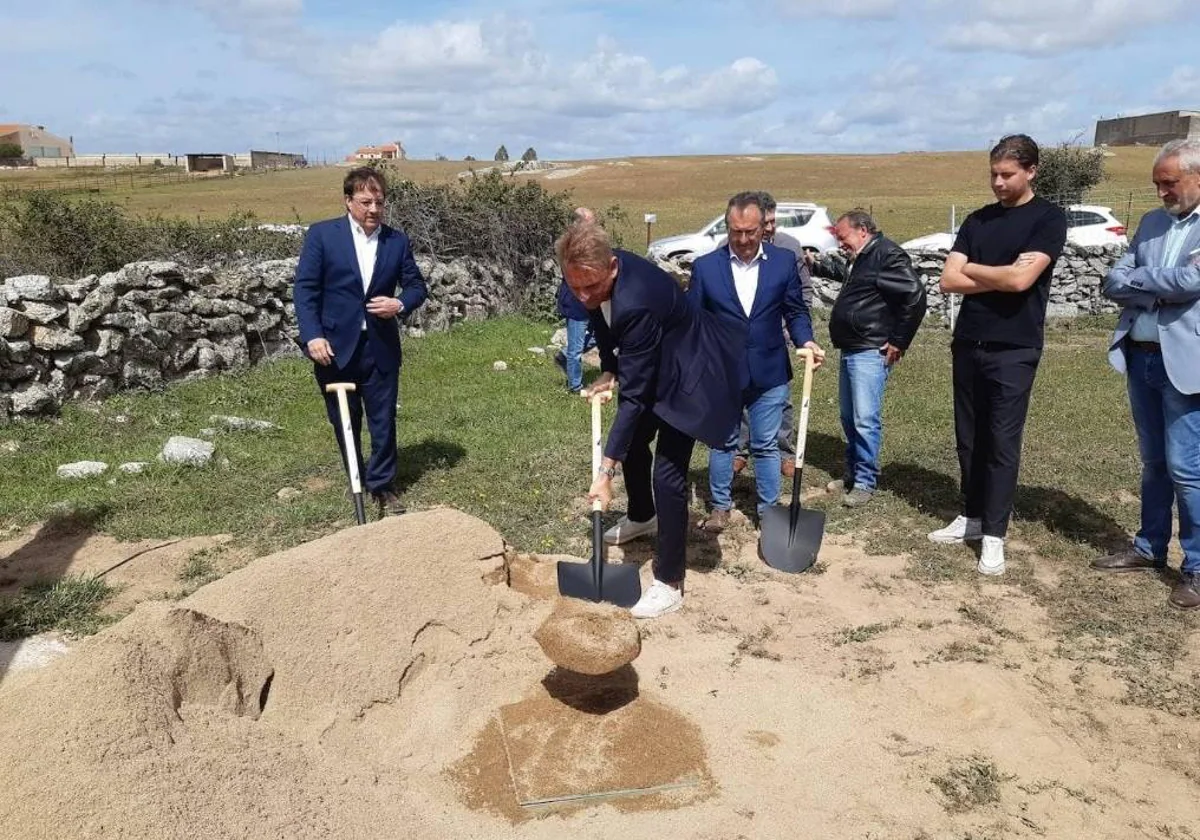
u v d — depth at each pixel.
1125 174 53.62
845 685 3.88
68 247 11.51
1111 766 3.37
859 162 76.50
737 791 3.15
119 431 7.48
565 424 8.13
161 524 5.50
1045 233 4.77
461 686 3.64
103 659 2.90
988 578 5.00
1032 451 7.44
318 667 3.45
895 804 3.11
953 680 3.85
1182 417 4.52
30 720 2.69
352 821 2.80
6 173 72.00
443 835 2.88
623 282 3.92
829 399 9.70
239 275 10.02
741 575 5.03
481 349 12.00
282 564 3.72
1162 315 4.52
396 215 14.25
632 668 3.92
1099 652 4.20
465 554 4.13
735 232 5.23
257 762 2.87
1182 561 4.89
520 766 3.22
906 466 7.07
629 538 5.39
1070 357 12.44
